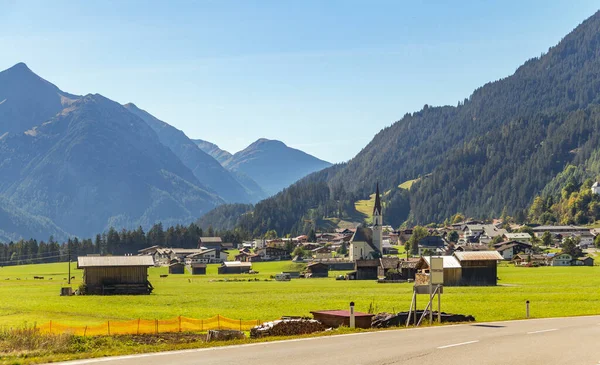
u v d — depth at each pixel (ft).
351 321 135.13
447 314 159.74
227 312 248.93
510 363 86.53
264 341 110.52
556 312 209.67
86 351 108.88
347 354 93.81
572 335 120.67
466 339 112.78
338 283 492.54
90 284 412.57
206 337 144.97
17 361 90.63
